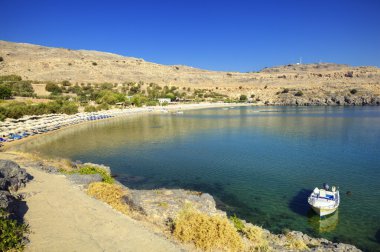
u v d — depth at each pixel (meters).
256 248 15.19
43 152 44.62
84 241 12.95
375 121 82.25
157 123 85.19
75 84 186.38
